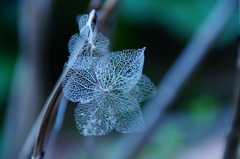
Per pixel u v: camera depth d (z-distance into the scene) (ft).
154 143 3.39
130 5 3.82
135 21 3.88
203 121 4.04
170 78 1.91
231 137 1.20
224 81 4.69
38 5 1.60
